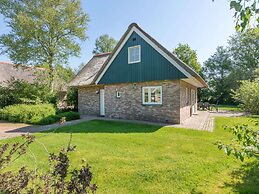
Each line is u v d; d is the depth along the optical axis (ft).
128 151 21.07
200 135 29.71
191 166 16.60
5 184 6.67
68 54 78.23
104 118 50.67
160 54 42.45
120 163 17.42
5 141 25.88
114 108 51.78
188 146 22.98
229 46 150.20
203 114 64.34
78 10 75.51
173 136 28.78
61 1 71.46
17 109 47.67
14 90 61.21
